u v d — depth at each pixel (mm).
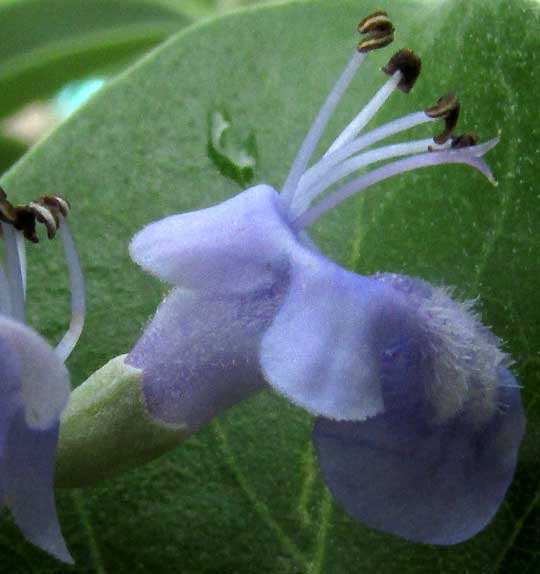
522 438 84
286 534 88
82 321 83
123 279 90
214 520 88
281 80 92
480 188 88
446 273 88
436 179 89
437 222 89
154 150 91
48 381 77
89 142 91
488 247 88
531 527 86
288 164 91
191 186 91
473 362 81
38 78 107
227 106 91
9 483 78
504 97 89
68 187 91
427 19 91
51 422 77
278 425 88
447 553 86
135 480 88
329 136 91
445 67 90
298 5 92
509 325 87
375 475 82
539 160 88
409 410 81
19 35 106
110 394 81
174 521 88
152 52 92
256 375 81
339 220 90
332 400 78
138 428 81
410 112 90
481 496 82
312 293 79
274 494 88
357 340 79
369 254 89
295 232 83
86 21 107
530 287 87
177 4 108
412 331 80
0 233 81
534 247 88
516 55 89
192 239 80
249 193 81
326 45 92
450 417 81
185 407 81
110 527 88
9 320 76
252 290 80
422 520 82
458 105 83
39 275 90
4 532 88
